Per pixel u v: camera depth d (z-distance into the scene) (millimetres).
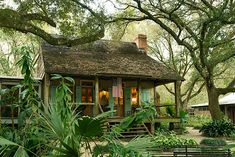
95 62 19875
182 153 6469
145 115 4414
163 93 42250
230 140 17531
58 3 12570
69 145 3805
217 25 17141
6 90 5996
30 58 5059
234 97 29109
